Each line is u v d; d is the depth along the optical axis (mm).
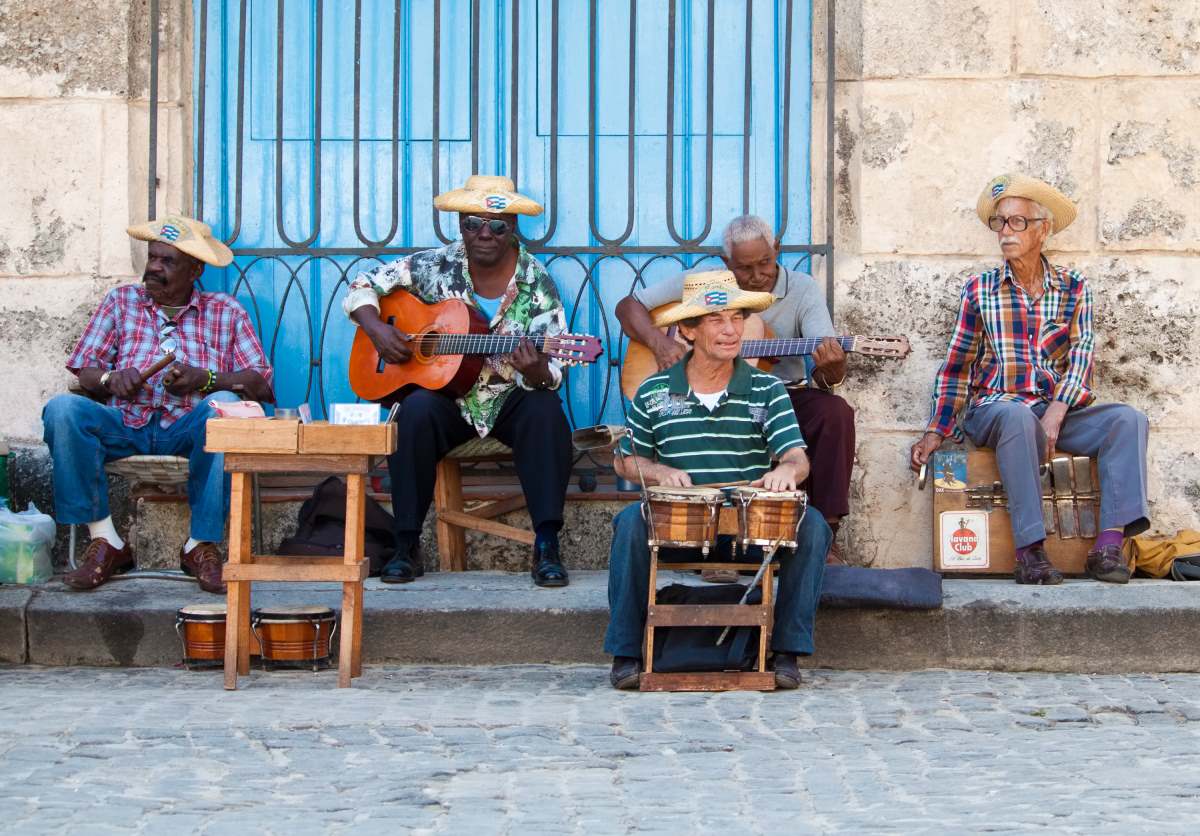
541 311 8508
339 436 6969
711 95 9180
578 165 9242
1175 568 8172
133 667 7738
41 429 8938
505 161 9242
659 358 8398
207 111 9281
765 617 6941
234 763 5523
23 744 5773
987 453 8359
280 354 9242
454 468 8672
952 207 8836
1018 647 7656
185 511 8836
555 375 8188
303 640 7414
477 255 8391
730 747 5820
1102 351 8781
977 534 8336
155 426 8398
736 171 9203
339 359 9227
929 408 8820
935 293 8844
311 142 9289
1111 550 8023
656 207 9242
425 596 7832
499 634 7711
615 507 8875
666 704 6633
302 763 5535
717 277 7148
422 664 7695
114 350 8648
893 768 5523
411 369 8336
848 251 9055
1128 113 8781
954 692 7000
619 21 9234
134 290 8719
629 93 9211
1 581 8188
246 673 7332
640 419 7309
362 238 9219
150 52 9055
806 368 8922
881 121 8852
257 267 9242
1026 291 8539
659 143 9219
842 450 8141
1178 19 8750
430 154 9273
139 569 8734
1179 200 8766
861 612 7676
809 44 9172
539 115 9234
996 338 8492
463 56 9258
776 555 7082
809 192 9172
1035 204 8422
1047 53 8789
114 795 5090
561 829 4738
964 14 8805
